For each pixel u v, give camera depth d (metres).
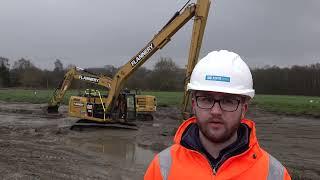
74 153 17.03
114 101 25.03
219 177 2.73
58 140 20.67
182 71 85.88
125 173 13.59
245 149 2.76
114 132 23.72
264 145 20.06
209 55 2.96
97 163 15.07
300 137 23.20
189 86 2.93
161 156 2.98
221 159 2.79
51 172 13.35
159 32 23.36
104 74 26.78
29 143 19.34
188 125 3.03
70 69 31.14
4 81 96.19
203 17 20.86
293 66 87.19
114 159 15.85
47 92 74.62
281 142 21.12
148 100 30.83
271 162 2.81
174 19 22.72
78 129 24.61
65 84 32.22
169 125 27.78
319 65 86.25
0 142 19.30
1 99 55.06
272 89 87.19
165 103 46.91
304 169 14.46
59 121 29.98
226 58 2.89
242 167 2.74
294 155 17.41
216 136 2.82
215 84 2.81
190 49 20.86
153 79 85.50
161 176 2.89
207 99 2.85
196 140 2.90
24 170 13.48
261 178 2.72
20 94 65.62
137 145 19.45
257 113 39.81
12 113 36.59
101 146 19.12
